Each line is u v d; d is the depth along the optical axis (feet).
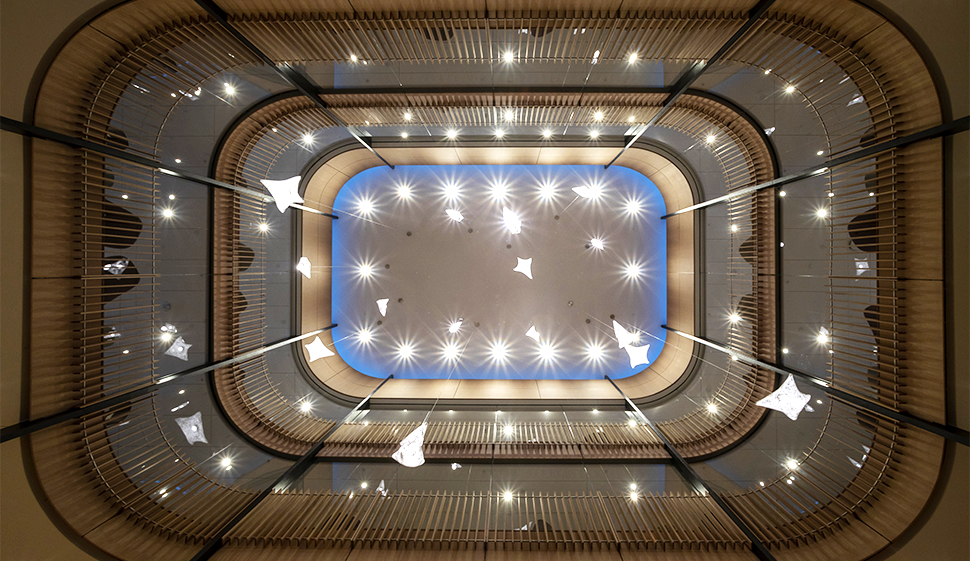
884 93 12.02
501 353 25.88
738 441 18.26
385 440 19.43
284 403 21.57
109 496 13.04
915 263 11.55
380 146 22.53
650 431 19.85
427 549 13.47
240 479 17.49
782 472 17.47
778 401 10.28
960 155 10.46
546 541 13.51
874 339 12.84
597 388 24.36
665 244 25.63
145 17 11.98
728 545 13.33
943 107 10.73
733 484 16.88
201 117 18.44
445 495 16.48
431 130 22.24
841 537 12.75
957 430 10.50
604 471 17.37
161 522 13.58
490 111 18.54
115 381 15.67
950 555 10.83
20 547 10.96
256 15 13.12
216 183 17.72
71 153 11.94
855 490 13.44
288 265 22.80
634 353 14.44
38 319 11.25
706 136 19.47
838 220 17.90
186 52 14.03
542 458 17.70
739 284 21.06
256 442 18.75
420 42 14.92
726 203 20.99
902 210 11.77
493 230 25.80
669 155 22.33
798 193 18.38
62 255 11.80
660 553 13.16
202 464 18.03
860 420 13.43
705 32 13.73
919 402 11.51
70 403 12.05
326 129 21.93
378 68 17.46
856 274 17.54
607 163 25.05
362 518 14.44
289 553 13.33
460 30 15.03
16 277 10.77
